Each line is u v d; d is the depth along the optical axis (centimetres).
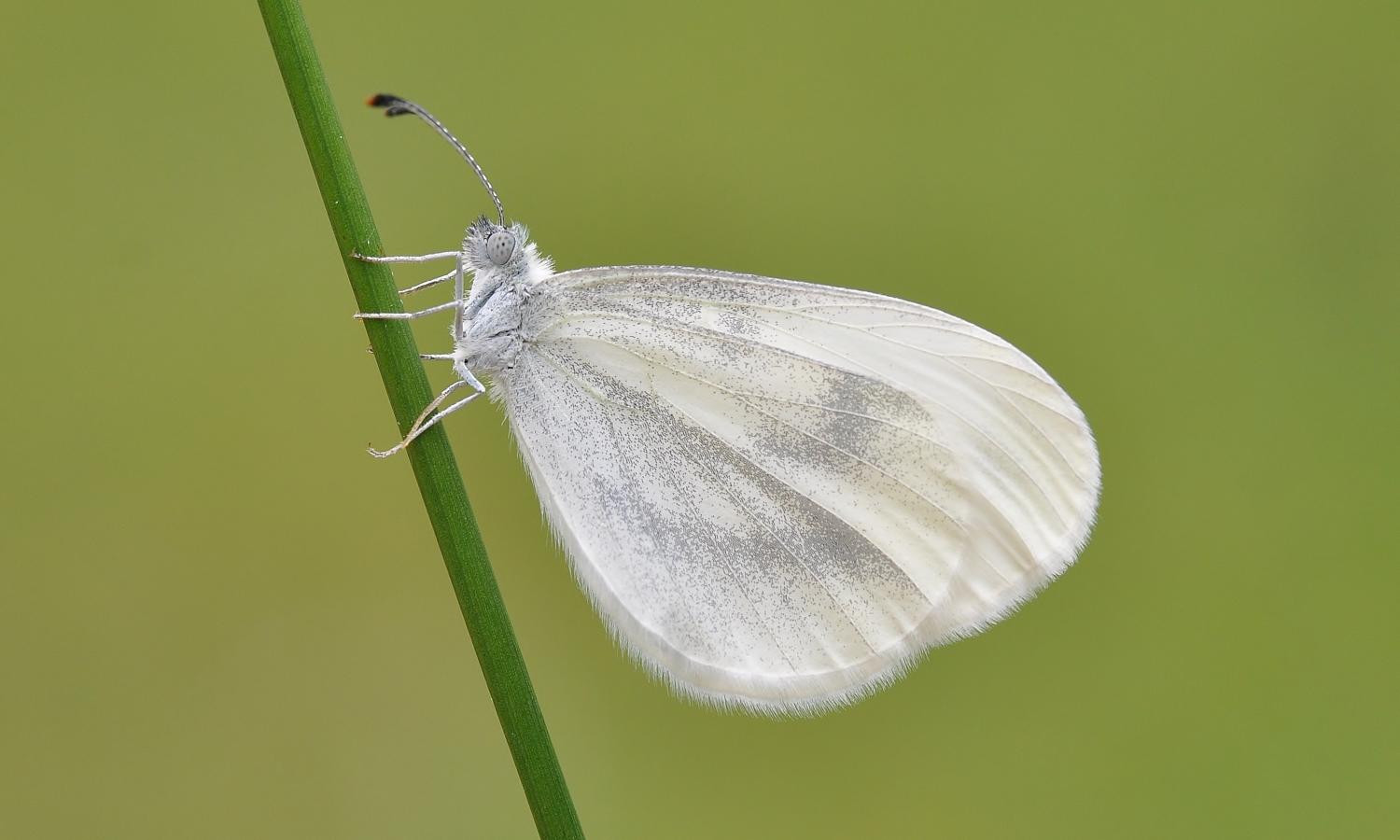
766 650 18
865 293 18
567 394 18
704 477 18
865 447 18
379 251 17
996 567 18
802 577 18
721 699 18
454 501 17
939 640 18
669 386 18
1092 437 18
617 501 18
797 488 18
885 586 18
